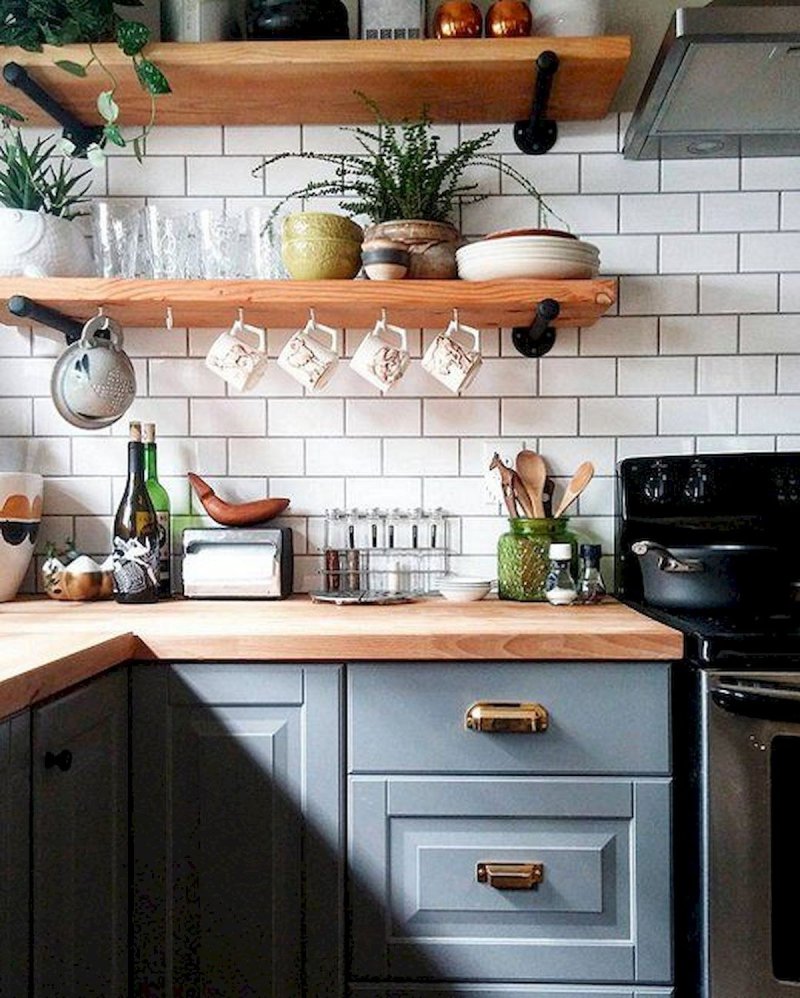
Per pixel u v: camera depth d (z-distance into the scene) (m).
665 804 1.31
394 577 1.90
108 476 1.94
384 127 1.91
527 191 1.90
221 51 1.63
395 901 1.33
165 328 1.93
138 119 1.89
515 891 1.32
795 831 1.23
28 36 1.62
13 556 1.79
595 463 1.92
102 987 1.24
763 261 1.91
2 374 1.93
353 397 1.93
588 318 1.81
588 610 1.61
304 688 1.33
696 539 1.79
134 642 1.33
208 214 1.72
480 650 1.31
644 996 1.31
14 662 1.07
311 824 1.33
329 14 1.71
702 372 1.91
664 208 1.91
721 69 1.50
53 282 1.59
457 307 1.65
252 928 1.33
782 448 1.91
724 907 1.24
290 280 1.61
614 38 1.62
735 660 1.26
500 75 1.69
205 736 1.34
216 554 1.78
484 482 1.93
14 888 0.99
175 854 1.34
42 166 1.92
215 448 1.93
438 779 1.33
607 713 1.32
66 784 1.13
